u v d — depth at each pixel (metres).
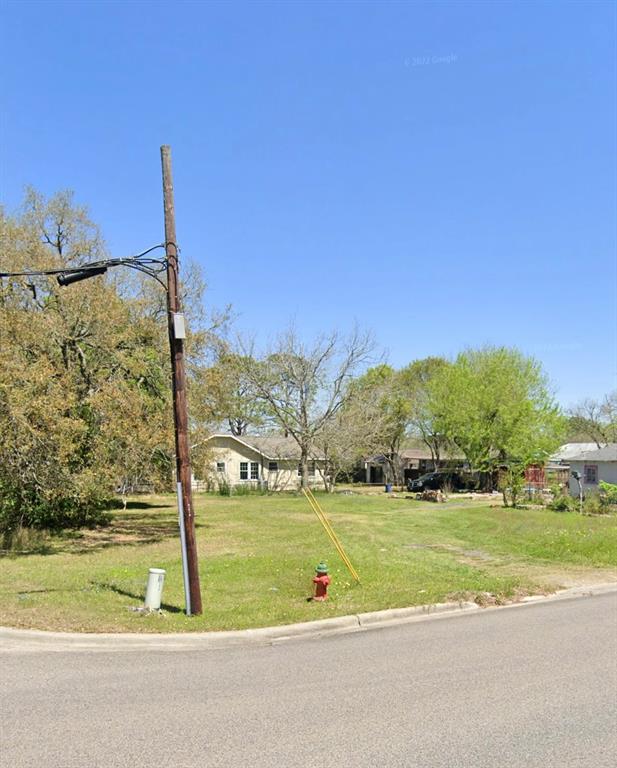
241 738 5.26
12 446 16.47
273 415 44.84
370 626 9.76
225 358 32.59
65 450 17.14
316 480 54.19
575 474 34.69
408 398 57.12
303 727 5.50
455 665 7.48
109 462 19.97
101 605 10.20
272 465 52.84
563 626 9.52
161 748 5.05
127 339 21.48
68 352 20.25
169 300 10.56
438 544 18.67
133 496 44.12
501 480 36.97
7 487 19.20
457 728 5.46
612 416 76.69
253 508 33.41
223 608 10.41
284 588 12.06
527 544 18.14
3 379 16.25
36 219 29.19
